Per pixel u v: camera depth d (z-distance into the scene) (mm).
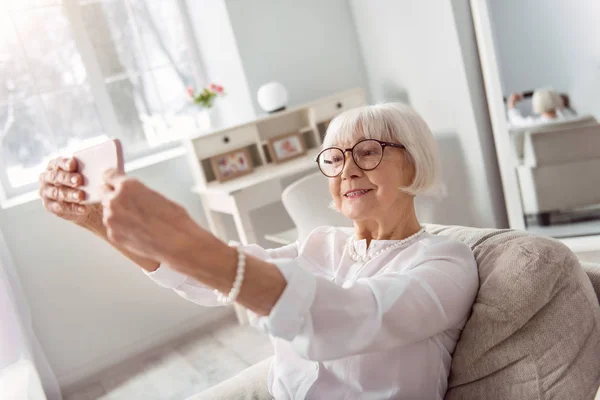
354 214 1144
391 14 3178
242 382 1264
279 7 3262
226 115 3492
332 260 1246
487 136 2916
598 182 2766
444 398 1073
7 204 2787
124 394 2676
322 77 3432
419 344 1026
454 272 1028
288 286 804
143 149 3311
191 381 2637
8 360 2451
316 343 866
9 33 2924
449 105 2996
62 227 2867
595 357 923
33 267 2805
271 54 3254
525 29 2732
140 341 3082
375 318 901
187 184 3193
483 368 1006
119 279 3018
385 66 3367
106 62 3174
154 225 706
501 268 1035
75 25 3074
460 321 1054
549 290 956
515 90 2832
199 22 3348
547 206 2900
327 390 1071
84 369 2941
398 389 1011
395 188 1132
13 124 2961
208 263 745
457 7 2787
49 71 3029
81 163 891
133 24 3242
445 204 3180
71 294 2900
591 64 2650
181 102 3424
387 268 1101
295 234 2932
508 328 968
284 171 2850
